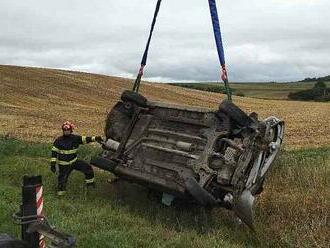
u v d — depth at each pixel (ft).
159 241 25.82
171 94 218.79
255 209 30.58
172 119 34.14
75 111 133.49
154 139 34.06
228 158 29.91
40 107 136.67
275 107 202.49
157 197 35.37
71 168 37.22
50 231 16.89
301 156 48.37
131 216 30.76
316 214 29.27
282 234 27.55
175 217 31.86
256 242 27.86
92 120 115.55
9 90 159.02
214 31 33.58
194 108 33.35
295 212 29.73
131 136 35.60
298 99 334.03
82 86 189.78
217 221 31.01
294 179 36.04
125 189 38.63
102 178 41.96
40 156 53.21
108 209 31.86
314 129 109.70
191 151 31.65
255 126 30.12
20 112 122.62
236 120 30.63
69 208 31.48
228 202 29.60
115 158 34.83
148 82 248.11
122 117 36.76
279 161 39.19
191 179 29.07
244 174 29.32
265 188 34.06
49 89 172.24
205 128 32.12
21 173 42.88
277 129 31.37
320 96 328.29
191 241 26.37
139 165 33.65
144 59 37.76
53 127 95.04
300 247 26.17
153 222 30.50
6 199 32.35
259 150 29.86
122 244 24.53
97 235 25.39
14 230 25.18
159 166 32.40
